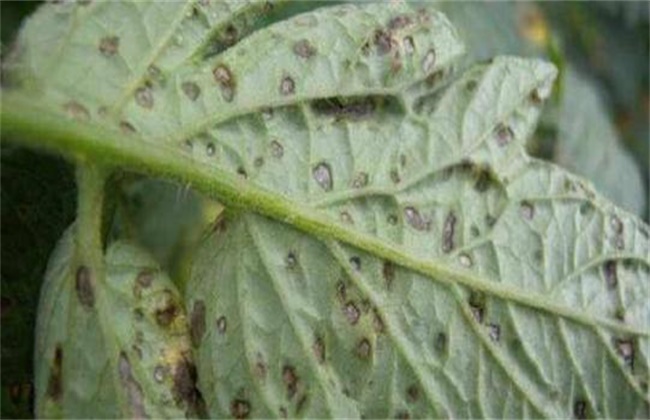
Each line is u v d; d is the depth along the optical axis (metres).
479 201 0.11
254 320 0.09
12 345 0.09
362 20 0.10
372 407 0.10
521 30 0.17
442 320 0.10
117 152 0.09
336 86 0.10
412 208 0.10
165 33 0.09
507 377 0.10
